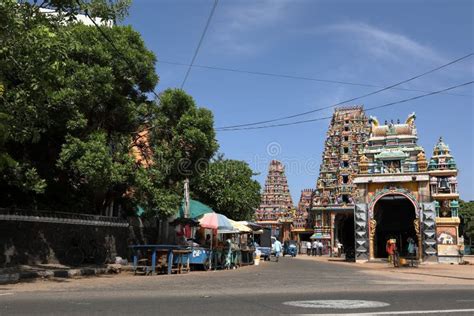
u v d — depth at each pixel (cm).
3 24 1098
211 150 2147
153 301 940
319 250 5981
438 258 3369
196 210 2828
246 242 3328
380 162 3769
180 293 1120
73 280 1515
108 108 1995
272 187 8569
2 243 1686
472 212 7288
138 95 2205
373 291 1202
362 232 3500
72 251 1984
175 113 2166
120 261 2158
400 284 1488
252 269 2423
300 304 906
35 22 1213
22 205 1958
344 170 6556
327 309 836
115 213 2575
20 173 1691
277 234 8306
